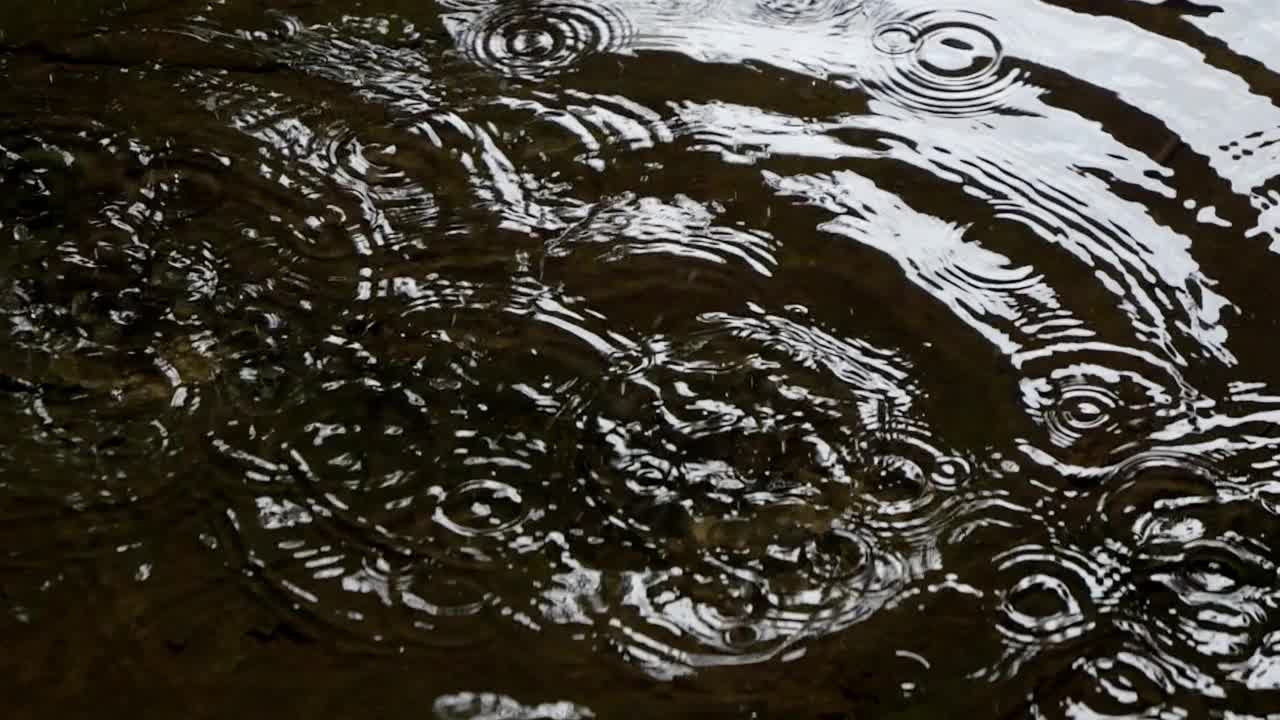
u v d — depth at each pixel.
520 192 2.08
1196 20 2.26
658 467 1.84
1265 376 1.90
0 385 1.90
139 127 2.14
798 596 1.76
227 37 2.27
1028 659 1.72
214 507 1.82
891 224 2.03
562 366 1.92
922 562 1.78
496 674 1.72
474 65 2.23
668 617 1.75
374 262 2.01
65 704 1.70
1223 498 1.81
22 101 2.17
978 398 1.89
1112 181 2.07
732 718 1.69
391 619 1.75
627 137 2.13
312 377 1.91
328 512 1.81
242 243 2.03
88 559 1.78
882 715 1.69
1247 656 1.72
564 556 1.79
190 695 1.70
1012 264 1.99
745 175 2.09
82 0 2.32
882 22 2.28
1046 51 2.23
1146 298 1.96
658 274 1.99
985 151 2.11
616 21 2.29
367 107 2.17
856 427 1.87
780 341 1.93
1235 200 2.05
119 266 2.00
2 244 2.02
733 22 2.29
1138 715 1.69
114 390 1.90
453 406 1.89
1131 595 1.75
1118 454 1.84
